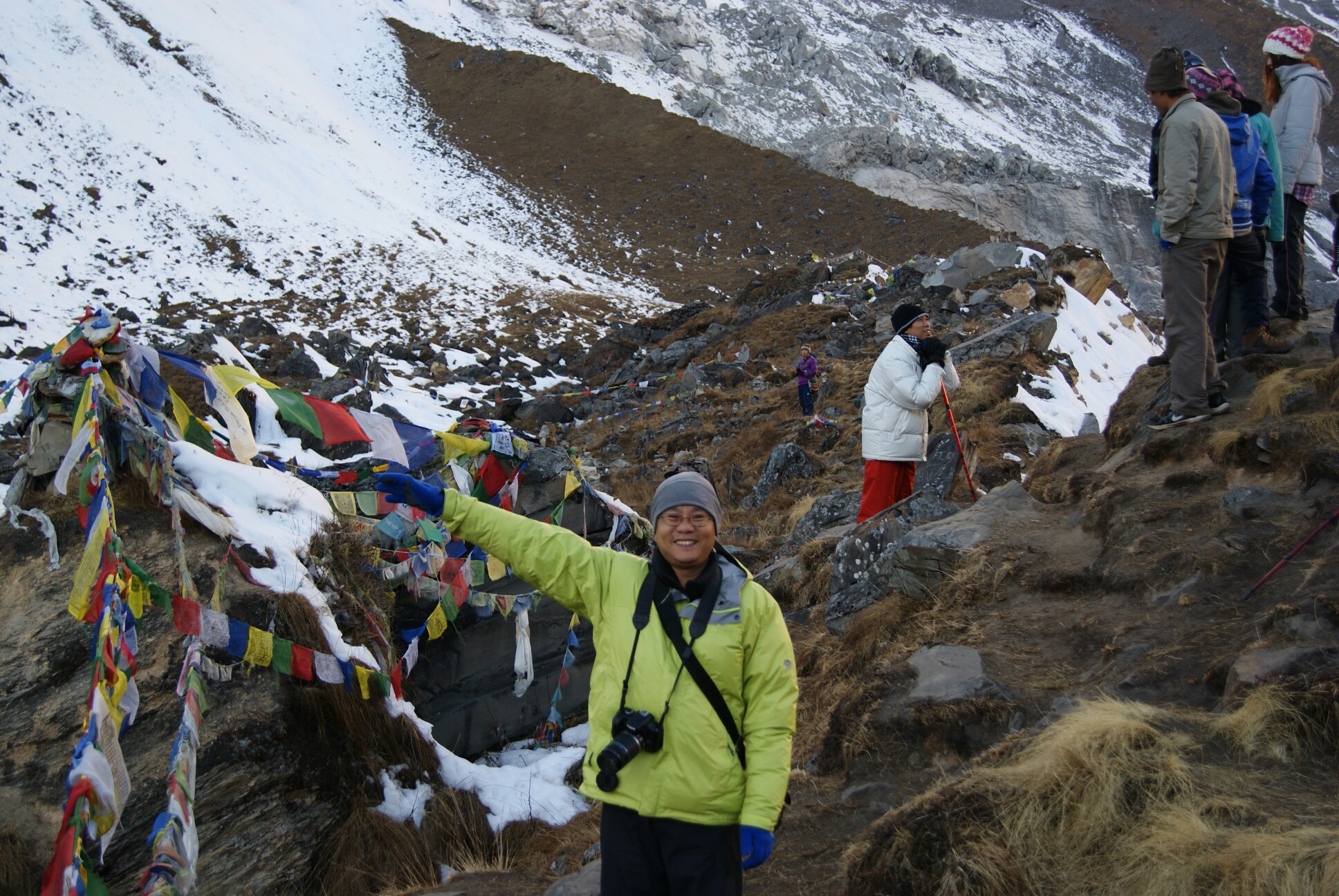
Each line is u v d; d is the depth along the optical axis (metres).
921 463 8.38
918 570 5.97
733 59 91.81
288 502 6.04
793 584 7.75
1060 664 4.58
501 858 5.09
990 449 10.06
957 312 20.69
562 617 7.57
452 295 44.44
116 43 58.34
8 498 5.62
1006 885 3.21
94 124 50.31
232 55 67.56
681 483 2.75
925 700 4.50
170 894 2.90
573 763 6.20
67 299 34.31
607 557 2.90
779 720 2.71
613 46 88.44
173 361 5.45
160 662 4.91
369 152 65.38
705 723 2.64
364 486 6.55
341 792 5.00
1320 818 3.05
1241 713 3.53
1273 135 7.34
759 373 22.39
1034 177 77.69
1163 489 5.59
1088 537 5.70
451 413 22.03
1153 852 3.11
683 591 2.78
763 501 12.17
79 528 5.61
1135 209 77.62
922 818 3.53
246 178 52.81
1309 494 4.93
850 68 93.00
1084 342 18.41
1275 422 5.48
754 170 72.00
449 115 76.25
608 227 63.34
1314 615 3.92
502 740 7.16
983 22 123.56
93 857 3.61
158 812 4.39
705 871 2.65
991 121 95.50
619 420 20.92
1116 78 118.38
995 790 3.51
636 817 2.69
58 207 42.44
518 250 57.19
